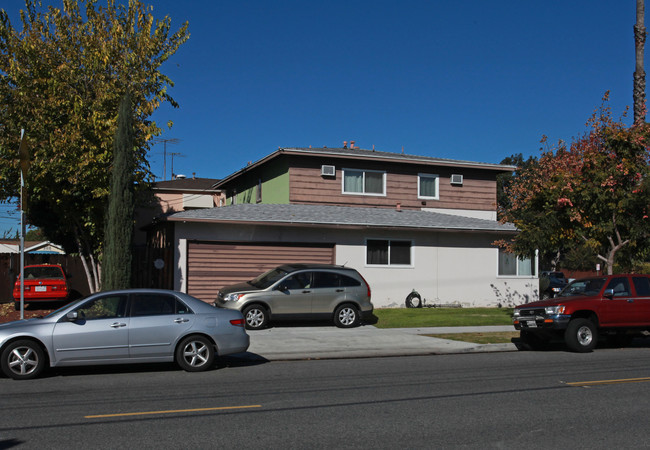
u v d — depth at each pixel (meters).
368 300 16.62
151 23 18.05
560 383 9.36
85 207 18.44
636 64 17.62
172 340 10.01
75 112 16.77
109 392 8.45
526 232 17.02
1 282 20.36
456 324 17.22
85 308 9.76
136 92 17.52
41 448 5.71
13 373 9.31
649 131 15.90
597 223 16.50
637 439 6.20
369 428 6.53
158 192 31.42
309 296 15.98
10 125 17.42
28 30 17.31
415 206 24.89
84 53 17.38
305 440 6.04
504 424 6.76
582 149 18.08
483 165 25.83
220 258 18.70
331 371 10.48
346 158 23.67
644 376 10.07
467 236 22.25
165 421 6.76
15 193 18.64
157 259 17.86
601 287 13.84
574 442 6.07
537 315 13.51
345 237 20.33
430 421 6.87
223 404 7.68
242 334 10.58
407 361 11.86
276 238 19.41
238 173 27.95
